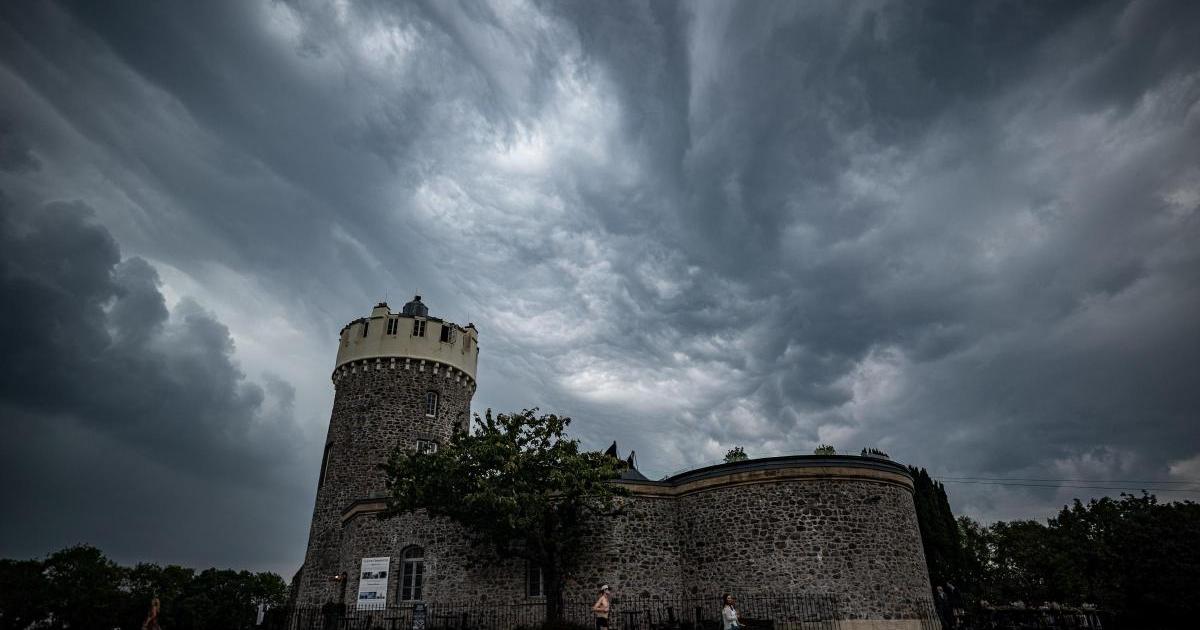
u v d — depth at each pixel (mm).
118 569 54750
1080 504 47094
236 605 60062
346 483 32125
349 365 34906
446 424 34562
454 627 22984
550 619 21453
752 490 23500
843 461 23375
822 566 21875
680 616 23734
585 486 21719
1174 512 27609
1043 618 28703
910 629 21766
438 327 36188
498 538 22203
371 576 25266
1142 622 26359
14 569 49562
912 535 23859
